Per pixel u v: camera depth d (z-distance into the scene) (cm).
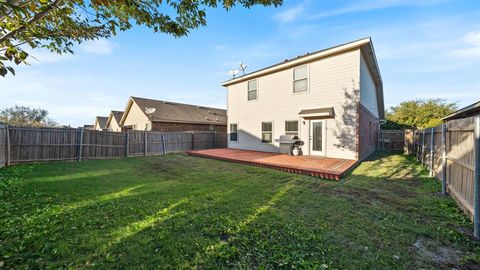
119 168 783
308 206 393
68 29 281
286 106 1123
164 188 505
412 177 646
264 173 707
